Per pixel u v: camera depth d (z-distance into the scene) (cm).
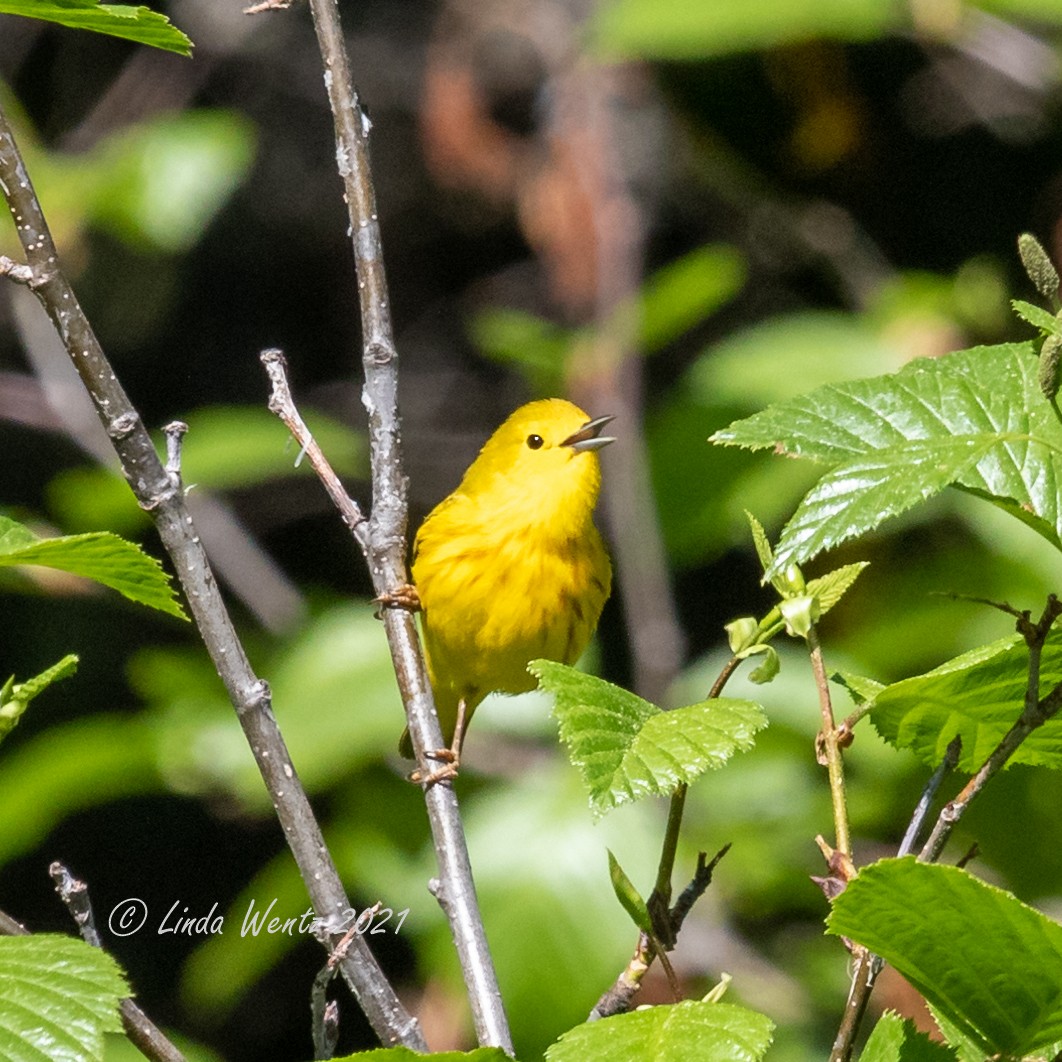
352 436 1219
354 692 1071
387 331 571
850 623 1265
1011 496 394
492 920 1009
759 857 1123
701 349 1619
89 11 426
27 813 1105
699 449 1265
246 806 1142
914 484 363
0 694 411
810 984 1166
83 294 1647
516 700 1156
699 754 367
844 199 1609
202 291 1709
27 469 1670
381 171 1695
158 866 1653
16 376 1432
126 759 1105
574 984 995
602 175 1380
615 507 1282
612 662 1534
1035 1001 374
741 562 1612
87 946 370
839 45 1540
